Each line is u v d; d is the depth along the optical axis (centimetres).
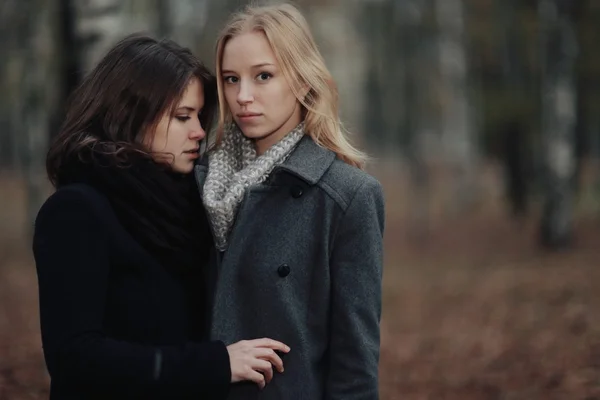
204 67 295
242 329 286
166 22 965
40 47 1417
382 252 289
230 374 267
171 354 263
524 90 1886
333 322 283
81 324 256
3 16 1400
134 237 274
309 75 290
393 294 1291
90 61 663
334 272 283
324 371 289
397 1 2373
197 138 295
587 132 2100
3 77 1616
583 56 1708
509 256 1622
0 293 1218
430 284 1352
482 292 1186
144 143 284
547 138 1664
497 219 2405
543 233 1658
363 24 2547
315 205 286
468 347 831
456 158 2898
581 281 1143
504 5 1870
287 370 280
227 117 305
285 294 281
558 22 1647
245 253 286
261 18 287
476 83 2034
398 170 4759
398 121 2583
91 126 281
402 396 681
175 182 288
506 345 809
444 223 2488
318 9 1892
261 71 287
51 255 261
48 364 260
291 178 288
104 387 255
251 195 286
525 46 1812
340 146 299
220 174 294
